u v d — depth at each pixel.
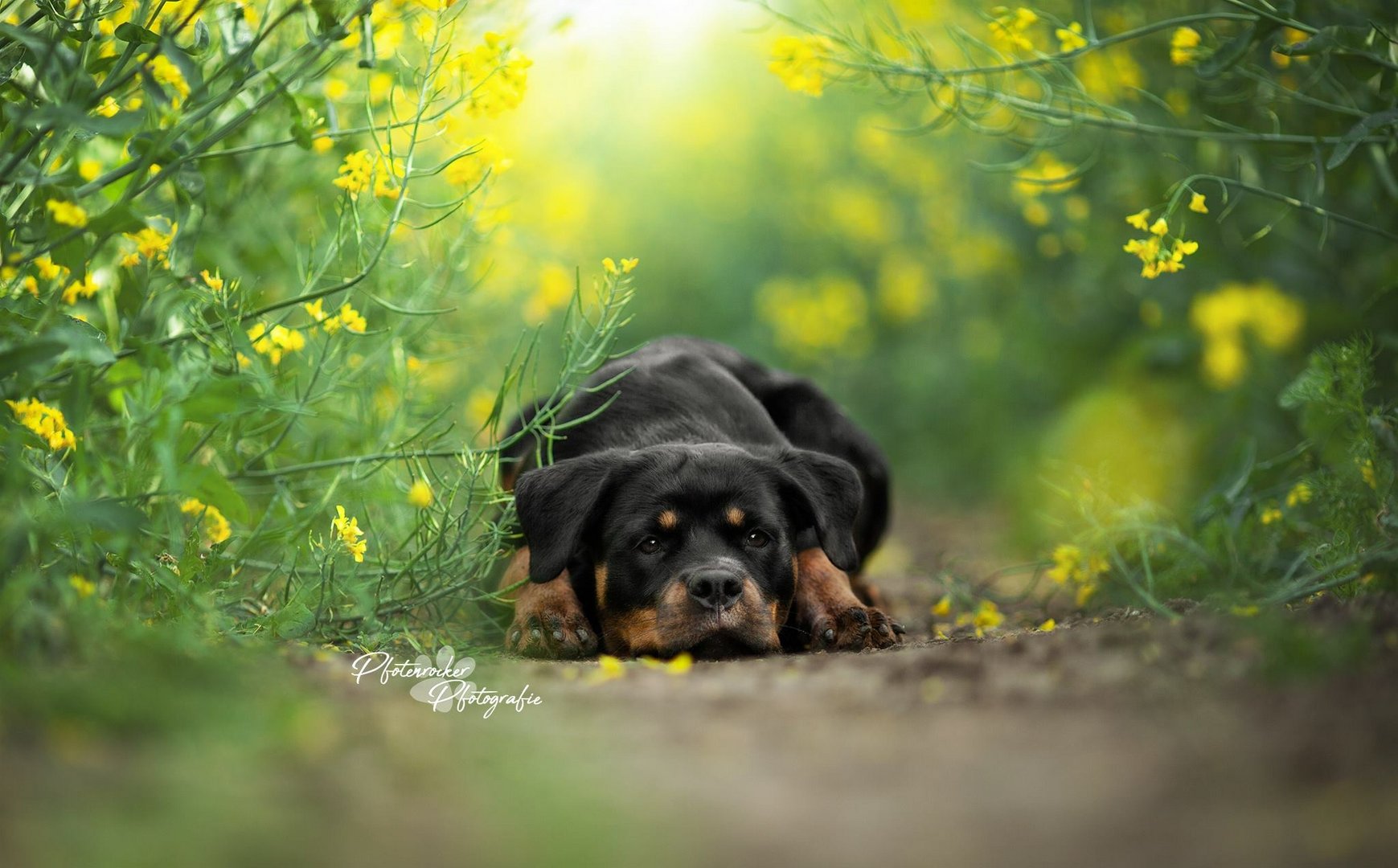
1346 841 2.06
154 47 4.10
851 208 12.16
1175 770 2.44
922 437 12.66
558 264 7.54
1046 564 5.73
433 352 6.56
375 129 4.55
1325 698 2.84
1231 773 2.40
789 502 5.05
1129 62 6.55
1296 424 6.93
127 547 3.77
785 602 4.86
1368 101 5.51
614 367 5.82
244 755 2.52
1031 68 5.48
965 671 3.38
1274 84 5.11
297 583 4.54
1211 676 3.14
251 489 5.23
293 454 5.23
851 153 12.79
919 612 6.24
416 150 6.09
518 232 7.46
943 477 12.09
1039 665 3.40
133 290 4.74
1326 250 6.83
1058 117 5.35
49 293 4.32
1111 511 5.45
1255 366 7.25
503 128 7.24
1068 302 9.55
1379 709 2.70
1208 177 4.93
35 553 3.59
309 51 4.21
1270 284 7.16
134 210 3.92
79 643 3.22
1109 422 8.55
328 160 5.99
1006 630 5.17
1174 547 5.44
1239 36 4.85
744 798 2.42
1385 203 6.08
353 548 4.34
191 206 4.72
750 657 4.50
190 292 4.59
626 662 4.33
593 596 4.99
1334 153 4.82
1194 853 2.08
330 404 5.72
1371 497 4.44
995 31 5.25
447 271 5.85
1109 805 2.30
